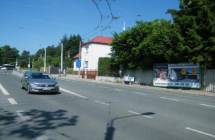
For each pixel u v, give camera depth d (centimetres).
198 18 3023
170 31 3316
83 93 2194
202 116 1275
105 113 1282
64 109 1380
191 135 909
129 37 3975
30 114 1231
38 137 848
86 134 889
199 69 3191
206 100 2034
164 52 3456
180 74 3406
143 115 1252
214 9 3022
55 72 8644
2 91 2241
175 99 1998
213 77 3047
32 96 1927
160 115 1266
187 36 3145
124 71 4528
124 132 924
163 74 3656
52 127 982
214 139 867
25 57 16700
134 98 1944
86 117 1177
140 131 943
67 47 14138
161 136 883
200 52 3022
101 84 3675
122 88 3016
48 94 2077
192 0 3098
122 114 1263
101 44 7238
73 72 7238
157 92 2662
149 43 3541
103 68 5125
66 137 851
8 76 5059
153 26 3891
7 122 1059
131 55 4053
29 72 2373
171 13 3284
